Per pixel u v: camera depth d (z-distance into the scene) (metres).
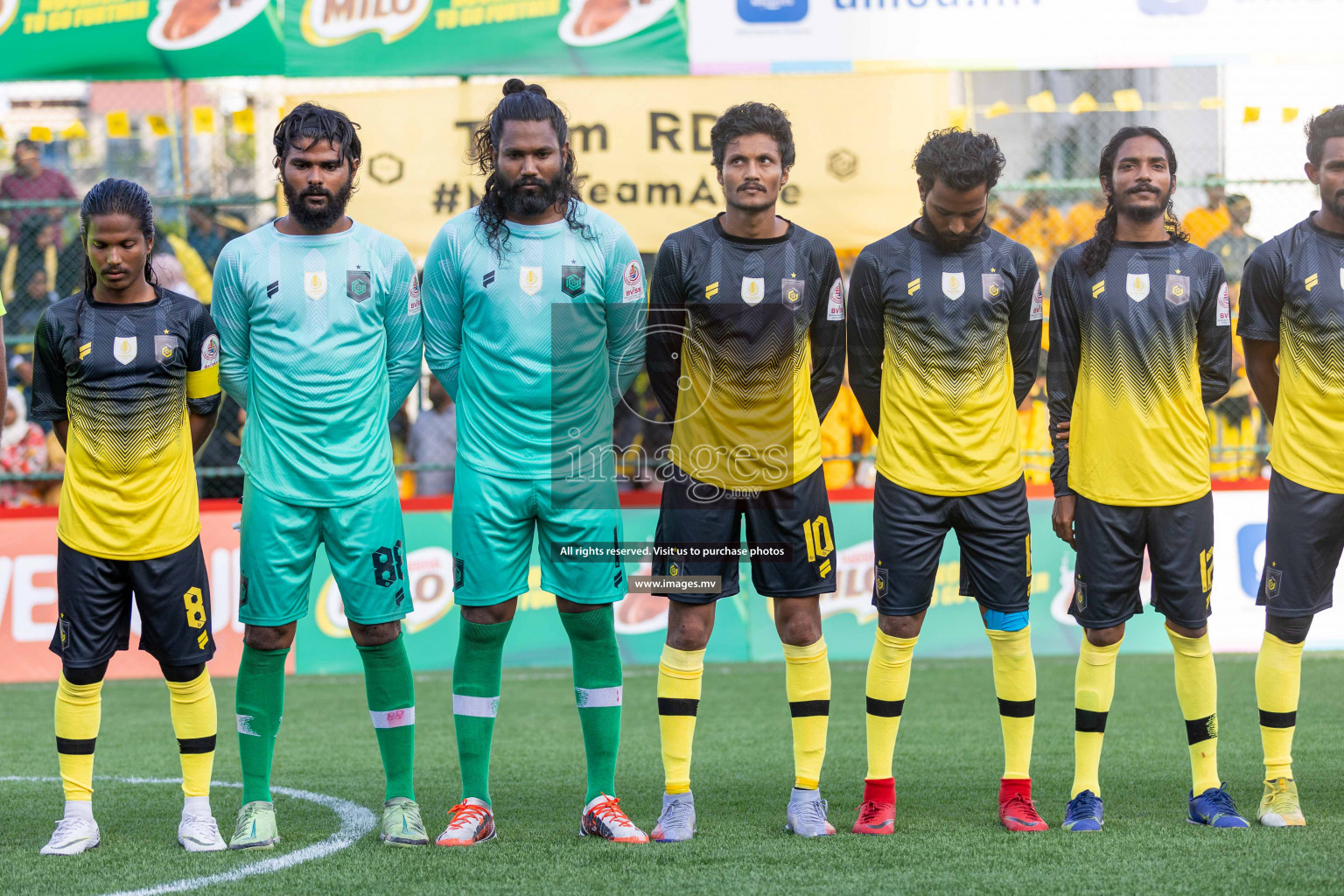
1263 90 13.46
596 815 6.36
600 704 6.46
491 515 6.23
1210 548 6.52
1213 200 13.45
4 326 13.74
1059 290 6.67
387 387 6.44
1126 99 13.52
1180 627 6.55
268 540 6.17
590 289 6.25
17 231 13.75
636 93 13.15
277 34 12.99
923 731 9.48
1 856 6.06
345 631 13.16
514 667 13.32
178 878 5.62
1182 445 6.45
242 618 6.25
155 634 6.22
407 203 13.12
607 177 13.20
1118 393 6.43
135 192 6.08
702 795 7.40
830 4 13.06
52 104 17.30
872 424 6.70
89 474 6.12
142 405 6.11
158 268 13.41
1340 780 7.50
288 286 6.16
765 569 6.39
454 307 6.38
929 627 13.52
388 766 6.45
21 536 12.86
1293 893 5.17
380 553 6.29
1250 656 12.95
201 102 16.58
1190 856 5.79
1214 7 13.12
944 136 6.25
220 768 8.41
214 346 6.31
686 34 13.09
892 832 6.36
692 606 6.38
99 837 6.37
